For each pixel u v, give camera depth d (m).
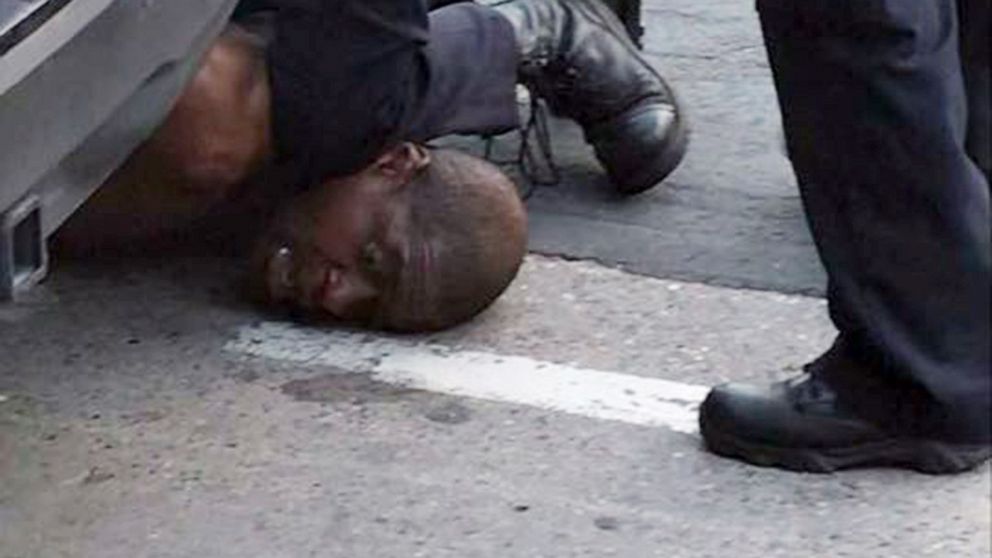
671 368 3.65
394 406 3.49
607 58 4.09
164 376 3.56
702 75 5.03
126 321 3.73
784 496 3.26
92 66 2.46
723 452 3.35
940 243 3.07
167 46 2.67
